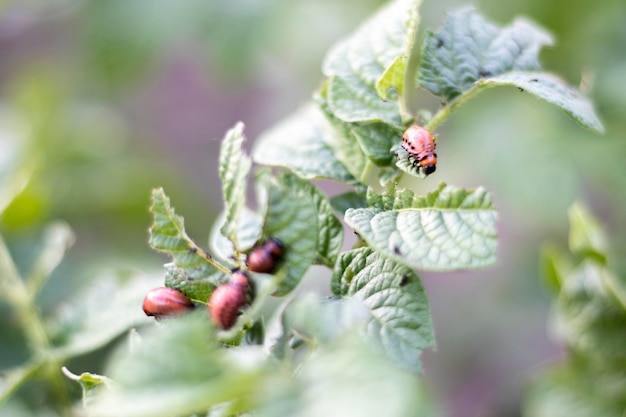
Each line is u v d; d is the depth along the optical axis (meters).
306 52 0.61
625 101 0.47
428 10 0.56
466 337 0.68
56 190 0.55
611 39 0.50
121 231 0.57
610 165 0.51
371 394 0.22
